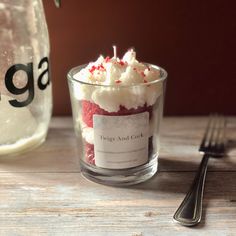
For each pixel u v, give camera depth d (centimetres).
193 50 58
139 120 44
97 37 57
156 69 47
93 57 58
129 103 43
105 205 43
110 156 45
